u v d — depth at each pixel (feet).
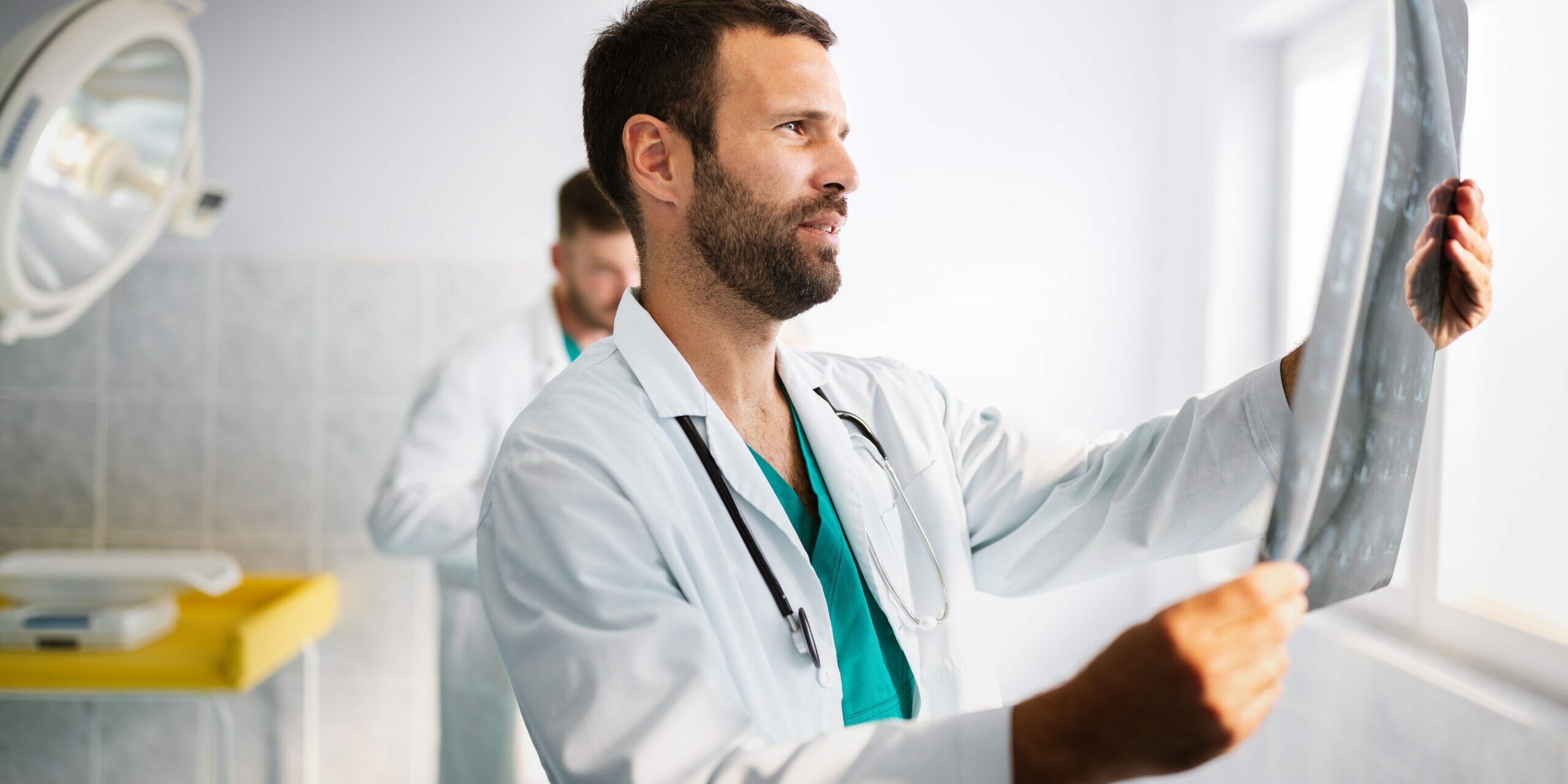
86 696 7.93
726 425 2.57
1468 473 5.51
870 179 7.88
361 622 7.92
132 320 7.86
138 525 7.91
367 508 7.90
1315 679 5.99
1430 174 1.88
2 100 3.30
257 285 7.86
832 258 2.49
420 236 7.87
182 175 4.12
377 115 7.86
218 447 7.89
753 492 2.54
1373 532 1.90
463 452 6.19
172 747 7.96
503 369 6.30
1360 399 1.68
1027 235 7.89
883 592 2.73
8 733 7.95
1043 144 7.89
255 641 6.17
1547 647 4.69
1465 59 2.03
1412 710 5.12
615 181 2.72
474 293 7.86
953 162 7.89
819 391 3.00
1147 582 7.89
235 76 7.81
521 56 7.89
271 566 7.91
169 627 6.71
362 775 7.94
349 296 7.86
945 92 7.88
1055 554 2.96
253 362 7.88
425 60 7.87
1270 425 2.47
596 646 1.89
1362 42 6.32
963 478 3.13
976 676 2.93
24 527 7.92
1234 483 2.52
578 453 2.23
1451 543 5.48
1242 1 6.89
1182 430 2.64
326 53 7.83
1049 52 7.89
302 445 7.90
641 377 2.57
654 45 2.55
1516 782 4.40
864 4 7.86
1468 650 5.22
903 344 7.87
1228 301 7.24
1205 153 7.36
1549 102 5.10
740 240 2.46
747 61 2.44
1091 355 7.91
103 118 3.63
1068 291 7.91
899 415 3.06
